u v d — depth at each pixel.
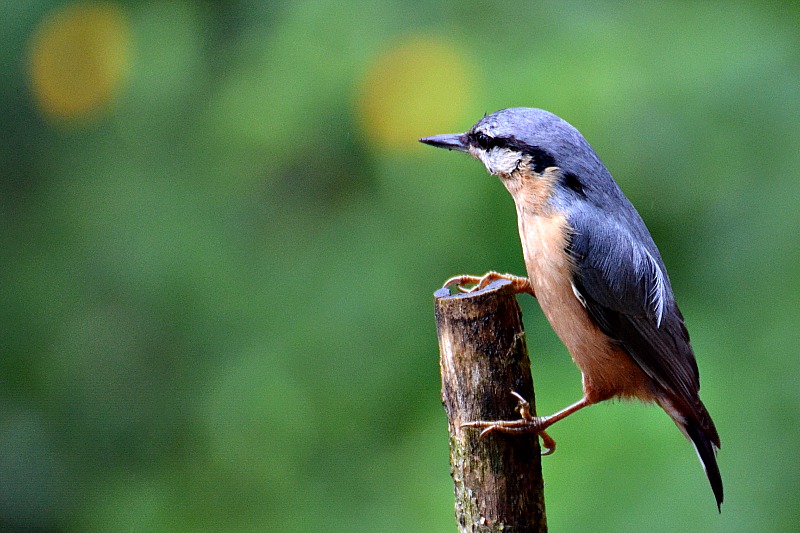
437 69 10.78
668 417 9.96
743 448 9.80
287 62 11.16
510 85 10.56
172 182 11.70
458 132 10.59
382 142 10.90
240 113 11.12
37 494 11.57
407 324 10.92
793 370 9.96
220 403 11.27
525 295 10.77
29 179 12.12
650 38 10.69
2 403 11.77
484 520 7.16
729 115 10.30
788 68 10.40
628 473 9.79
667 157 10.28
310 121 11.05
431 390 11.02
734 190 10.34
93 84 12.02
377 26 11.16
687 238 10.55
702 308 10.48
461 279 8.40
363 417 11.06
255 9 11.90
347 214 11.23
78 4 12.23
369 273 10.95
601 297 8.32
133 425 11.62
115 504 11.46
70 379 11.70
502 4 11.11
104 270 11.60
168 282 11.43
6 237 11.94
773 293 10.22
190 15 12.10
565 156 8.43
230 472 11.34
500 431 7.11
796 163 10.21
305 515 10.91
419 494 10.59
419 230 10.88
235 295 11.30
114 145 12.02
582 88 10.34
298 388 11.08
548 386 10.20
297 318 11.10
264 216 11.48
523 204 8.55
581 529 9.63
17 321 11.72
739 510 9.55
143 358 11.59
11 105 12.14
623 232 8.39
